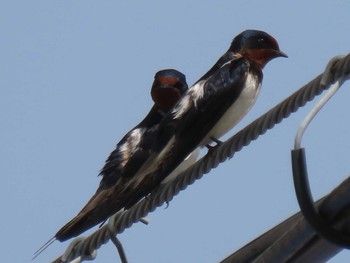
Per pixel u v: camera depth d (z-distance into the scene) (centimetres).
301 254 570
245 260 641
